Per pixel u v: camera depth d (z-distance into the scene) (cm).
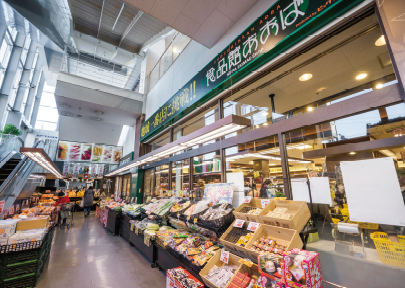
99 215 898
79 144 1375
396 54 180
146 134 768
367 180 180
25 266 278
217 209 272
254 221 224
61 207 735
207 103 466
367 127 221
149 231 376
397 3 183
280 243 195
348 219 204
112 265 356
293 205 213
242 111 414
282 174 276
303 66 306
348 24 229
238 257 213
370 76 285
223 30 410
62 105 776
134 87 1023
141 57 995
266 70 323
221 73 391
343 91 323
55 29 656
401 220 156
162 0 335
